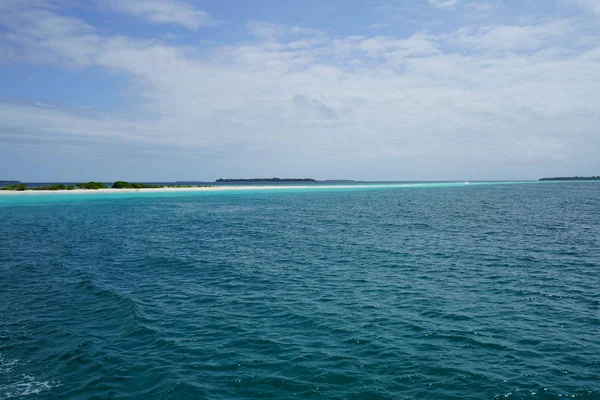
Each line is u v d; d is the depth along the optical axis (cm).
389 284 2002
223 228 4081
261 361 1199
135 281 2088
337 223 4481
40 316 1592
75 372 1155
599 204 7144
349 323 1489
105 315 1603
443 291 1884
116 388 1066
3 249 2970
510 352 1255
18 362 1214
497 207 6644
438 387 1056
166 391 1042
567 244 3108
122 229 4022
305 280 2086
